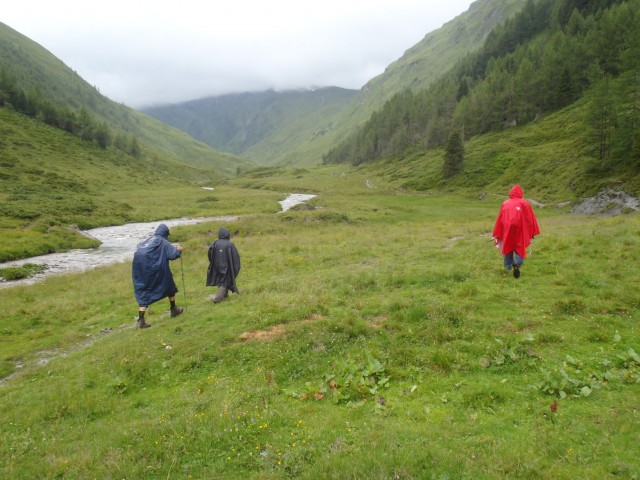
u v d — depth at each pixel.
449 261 16.00
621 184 50.69
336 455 5.19
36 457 6.20
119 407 7.87
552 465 4.61
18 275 29.77
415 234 29.45
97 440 6.41
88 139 170.00
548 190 66.56
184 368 9.09
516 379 6.87
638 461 4.55
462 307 9.97
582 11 155.62
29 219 53.72
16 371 11.38
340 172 188.38
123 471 5.42
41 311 18.11
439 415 6.06
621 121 58.06
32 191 80.94
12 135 134.38
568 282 11.11
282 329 10.25
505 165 90.81
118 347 10.81
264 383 7.83
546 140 94.38
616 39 105.00
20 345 13.78
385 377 7.47
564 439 5.12
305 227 45.81
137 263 12.55
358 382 7.26
